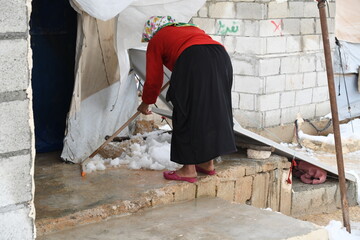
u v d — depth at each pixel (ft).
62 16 21.31
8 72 10.97
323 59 37.19
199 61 16.75
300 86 36.09
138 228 15.44
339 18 38.78
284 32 34.53
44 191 17.26
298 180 24.22
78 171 19.38
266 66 33.94
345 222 20.33
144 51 21.39
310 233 15.52
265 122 34.47
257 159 21.12
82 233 15.01
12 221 11.41
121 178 18.58
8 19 10.83
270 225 15.93
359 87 40.06
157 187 17.67
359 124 39.19
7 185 11.24
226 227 15.70
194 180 18.26
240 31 34.12
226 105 17.34
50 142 21.83
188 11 21.15
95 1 17.42
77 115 20.45
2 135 11.04
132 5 20.07
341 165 20.18
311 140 35.17
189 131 17.02
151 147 21.08
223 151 16.96
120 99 22.17
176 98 16.96
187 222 15.99
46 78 21.36
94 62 20.30
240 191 19.94
